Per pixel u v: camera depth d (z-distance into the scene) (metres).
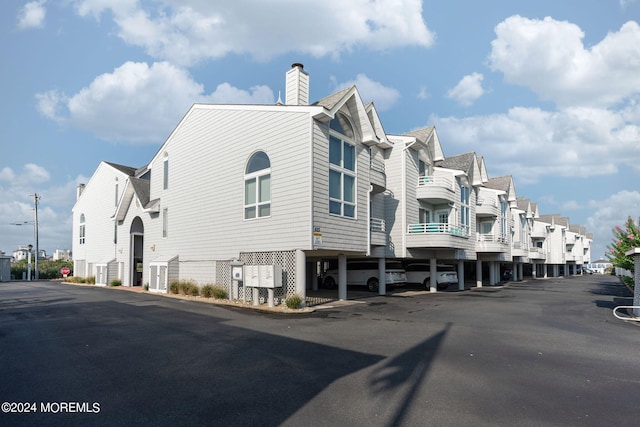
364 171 17.73
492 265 33.88
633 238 18.88
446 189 23.08
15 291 22.22
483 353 7.81
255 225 16.22
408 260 28.77
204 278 18.56
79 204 33.19
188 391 5.51
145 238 23.52
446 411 4.88
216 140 18.55
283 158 15.38
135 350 7.78
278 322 11.21
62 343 8.38
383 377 6.19
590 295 22.50
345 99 15.84
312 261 23.34
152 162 23.47
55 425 4.40
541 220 57.66
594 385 5.93
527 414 4.81
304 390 5.57
